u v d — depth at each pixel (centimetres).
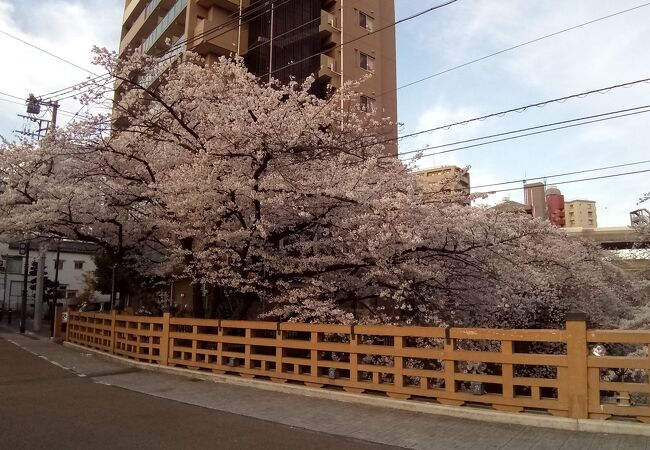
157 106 1579
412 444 672
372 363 1097
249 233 1250
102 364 1480
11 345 2116
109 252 1844
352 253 1231
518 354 781
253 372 1124
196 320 1272
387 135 1898
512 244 1273
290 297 1241
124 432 728
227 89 1451
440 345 1182
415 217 1188
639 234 2109
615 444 638
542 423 732
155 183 1457
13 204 1620
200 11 3359
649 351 697
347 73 3516
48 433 715
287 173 1275
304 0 3497
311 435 721
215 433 729
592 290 1859
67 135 1560
